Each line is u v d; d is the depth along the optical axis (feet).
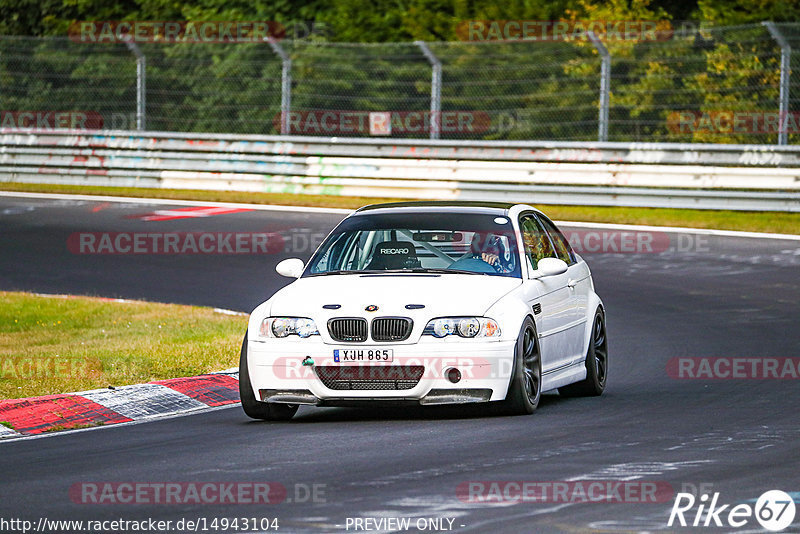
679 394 124.06
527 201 294.05
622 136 319.88
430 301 109.09
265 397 110.32
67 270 226.38
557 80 313.12
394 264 119.14
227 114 372.58
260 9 409.49
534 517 72.08
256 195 318.24
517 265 118.42
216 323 171.94
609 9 363.35
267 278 215.51
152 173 332.19
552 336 119.03
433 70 315.17
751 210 274.98
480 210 125.49
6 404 115.14
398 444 97.19
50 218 284.00
